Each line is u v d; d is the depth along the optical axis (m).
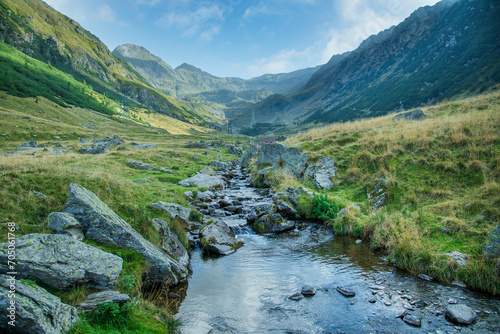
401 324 8.10
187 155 50.94
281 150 34.44
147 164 34.38
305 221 19.20
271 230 17.58
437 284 10.22
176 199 20.12
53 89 183.38
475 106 28.77
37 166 16.09
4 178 13.23
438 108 33.72
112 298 7.35
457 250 11.43
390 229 13.89
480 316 8.24
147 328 7.08
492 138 18.45
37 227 10.90
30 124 86.62
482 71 198.12
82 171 16.84
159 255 10.78
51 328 5.54
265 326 8.27
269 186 30.47
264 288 10.62
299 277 11.42
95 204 10.91
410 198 16.88
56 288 7.14
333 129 35.72
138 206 15.02
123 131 148.00
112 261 8.65
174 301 9.62
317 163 26.38
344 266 12.16
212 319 8.61
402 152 21.95
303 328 8.12
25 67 190.75
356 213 17.16
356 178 22.48
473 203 14.15
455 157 18.83
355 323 8.27
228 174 41.34
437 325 7.95
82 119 150.00
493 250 10.27
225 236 15.73
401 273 11.24
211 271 12.20
